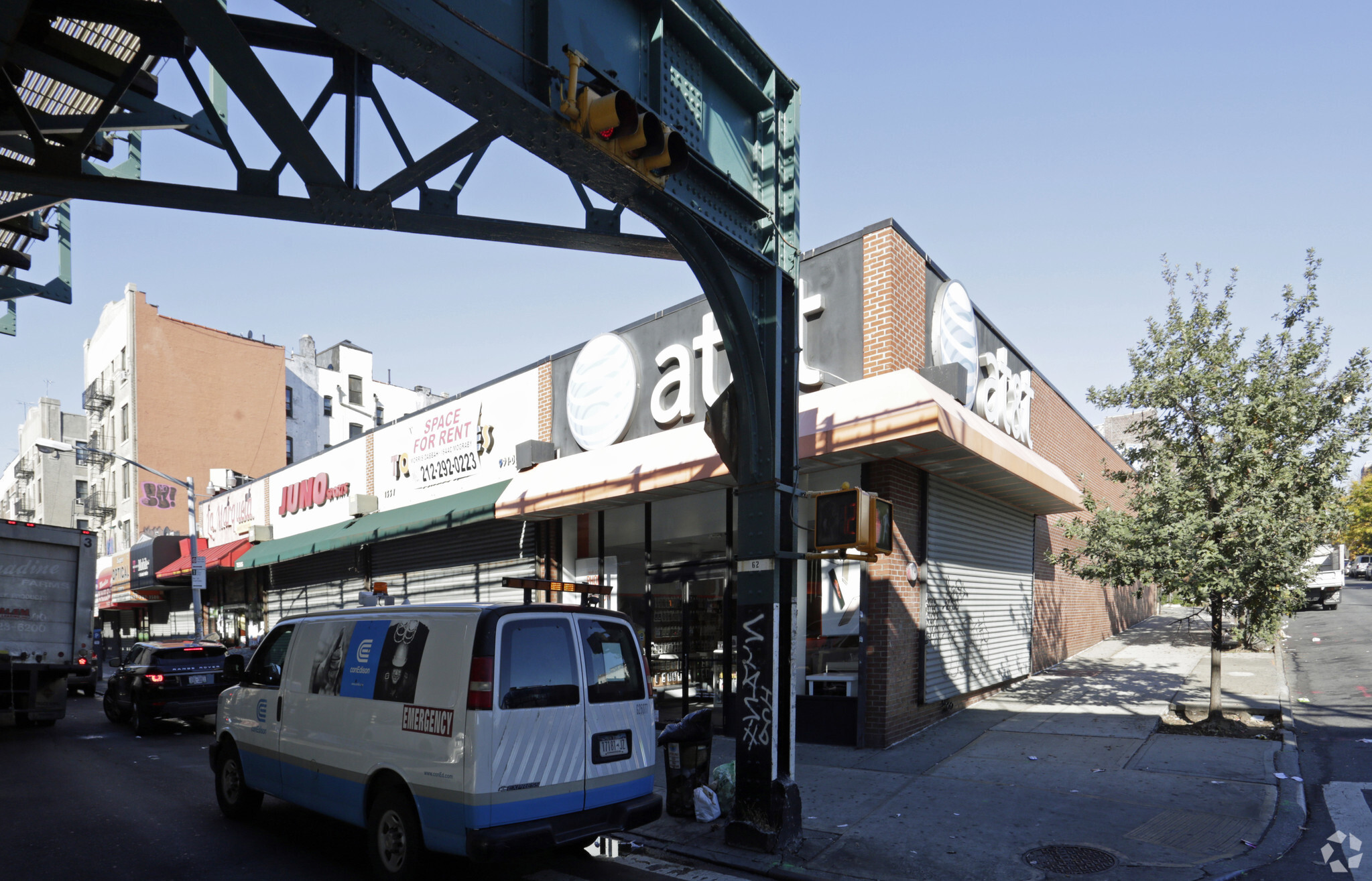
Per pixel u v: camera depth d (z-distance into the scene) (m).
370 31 4.24
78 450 24.25
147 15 4.90
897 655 10.62
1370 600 29.39
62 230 10.62
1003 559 14.77
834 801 7.92
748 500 7.21
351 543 19.17
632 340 13.59
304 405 47.81
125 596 35.50
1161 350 10.76
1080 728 10.82
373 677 6.26
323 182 5.05
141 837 7.20
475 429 17.14
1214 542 10.09
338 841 7.09
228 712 7.98
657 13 6.27
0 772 10.24
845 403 10.20
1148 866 5.98
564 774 5.70
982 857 6.25
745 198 7.16
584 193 6.22
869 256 10.87
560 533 15.03
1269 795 7.49
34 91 7.72
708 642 12.20
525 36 5.22
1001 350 14.27
